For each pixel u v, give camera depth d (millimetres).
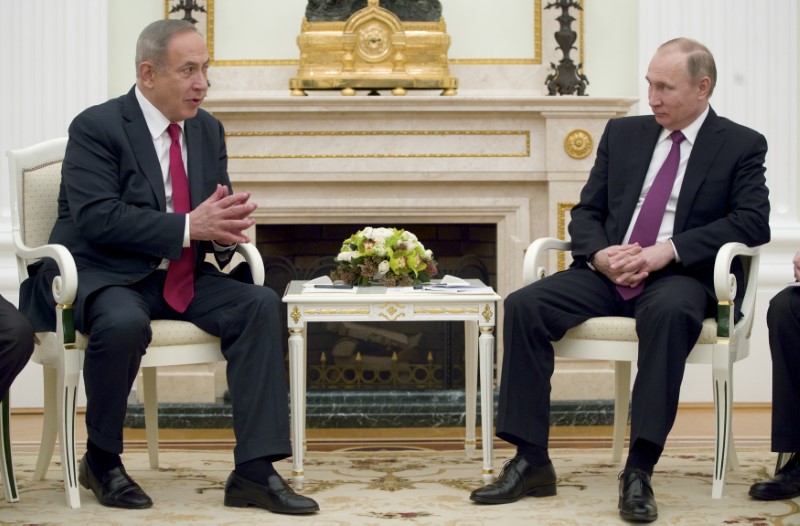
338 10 4480
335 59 4445
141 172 3012
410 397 4406
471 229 4727
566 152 4336
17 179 3150
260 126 4367
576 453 3654
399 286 3221
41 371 4477
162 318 3020
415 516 2727
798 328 2926
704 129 3158
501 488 2869
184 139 3135
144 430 4160
